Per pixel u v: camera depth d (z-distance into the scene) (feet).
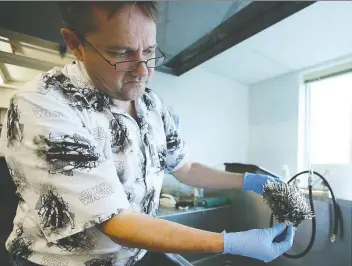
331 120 4.88
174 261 2.49
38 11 3.26
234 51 5.09
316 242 3.34
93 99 2.01
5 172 3.03
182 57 5.21
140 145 2.22
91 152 1.71
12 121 1.81
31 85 1.86
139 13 1.72
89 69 1.95
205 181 2.95
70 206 1.61
